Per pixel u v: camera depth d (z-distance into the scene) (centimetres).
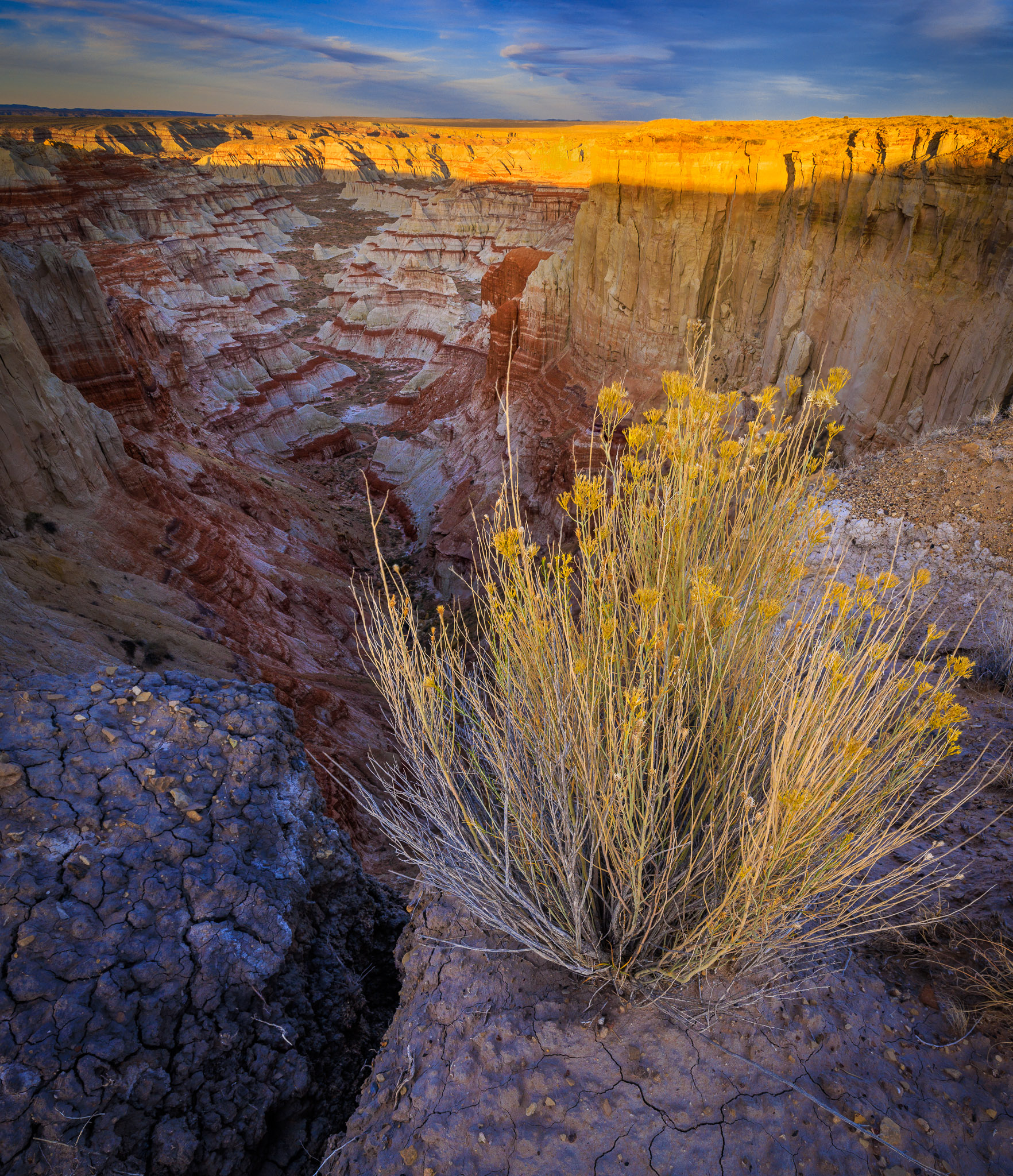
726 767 269
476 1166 239
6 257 2462
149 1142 280
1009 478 790
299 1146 320
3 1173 253
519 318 3369
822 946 285
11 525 1341
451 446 4069
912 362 1298
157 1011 311
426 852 300
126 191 8600
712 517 306
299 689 1330
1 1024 286
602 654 251
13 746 409
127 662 1034
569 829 251
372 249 9006
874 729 236
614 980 266
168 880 364
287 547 2762
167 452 2664
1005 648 580
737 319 2025
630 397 2445
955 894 313
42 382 1451
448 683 294
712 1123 238
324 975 391
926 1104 238
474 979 293
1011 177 1070
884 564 804
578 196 7569
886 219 1372
